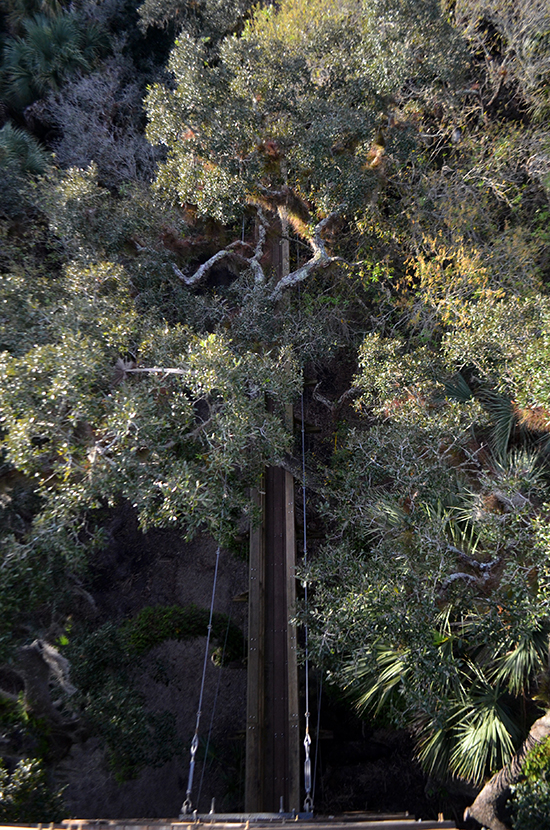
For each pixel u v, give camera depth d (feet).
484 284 37.65
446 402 31.48
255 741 27.94
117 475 25.75
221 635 36.68
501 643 22.56
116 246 42.11
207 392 27.94
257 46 41.91
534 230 42.98
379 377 33.06
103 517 31.04
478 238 42.06
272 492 37.91
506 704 24.98
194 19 61.05
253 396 31.60
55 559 28.30
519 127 48.32
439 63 42.73
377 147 45.80
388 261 43.80
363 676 28.09
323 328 43.14
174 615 35.76
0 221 42.04
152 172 58.34
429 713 22.77
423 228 43.93
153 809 37.96
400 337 40.50
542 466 28.14
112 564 49.67
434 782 32.45
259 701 29.40
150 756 33.14
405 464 28.40
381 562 26.00
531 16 44.21
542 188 43.91
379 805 33.65
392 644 24.32
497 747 24.90
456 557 25.84
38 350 26.22
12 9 63.05
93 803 37.83
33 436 25.22
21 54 59.11
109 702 31.09
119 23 66.90
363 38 43.75
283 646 31.94
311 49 44.55
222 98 39.75
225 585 48.49
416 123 47.91
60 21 59.36
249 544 35.73
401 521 27.78
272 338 40.75
